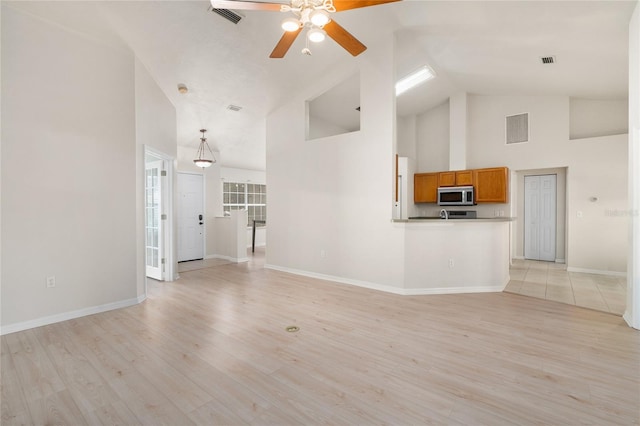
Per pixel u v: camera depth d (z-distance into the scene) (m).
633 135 2.81
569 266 5.41
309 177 5.13
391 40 4.00
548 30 3.32
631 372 2.09
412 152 6.89
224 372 2.11
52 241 2.99
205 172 7.03
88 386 1.94
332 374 2.09
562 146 5.46
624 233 5.00
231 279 4.92
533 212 6.39
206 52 3.96
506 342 2.56
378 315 3.22
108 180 3.40
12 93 2.75
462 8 3.18
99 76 3.32
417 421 1.63
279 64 4.43
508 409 1.71
